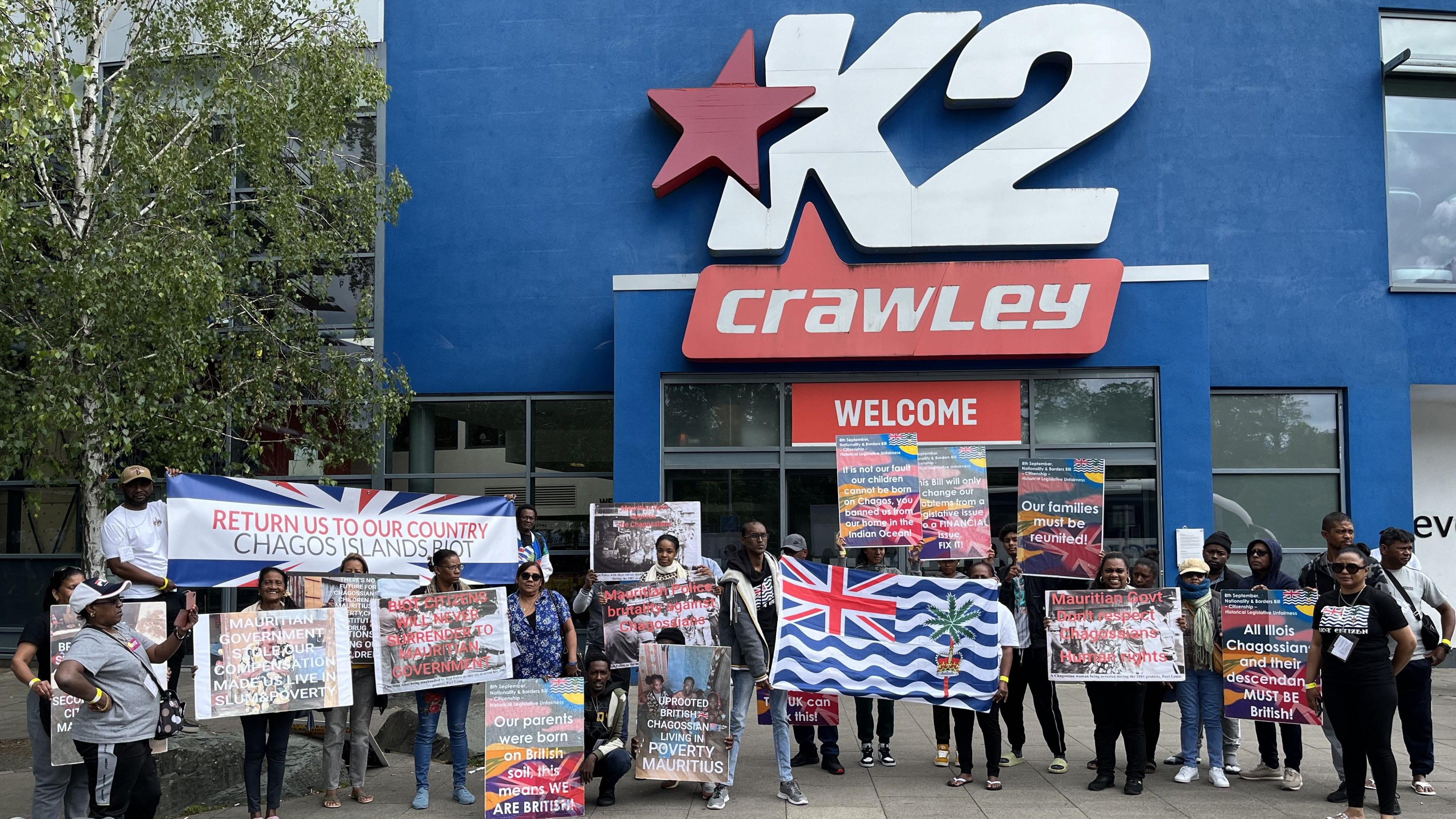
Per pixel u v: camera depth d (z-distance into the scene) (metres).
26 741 9.84
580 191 14.45
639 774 7.33
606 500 14.24
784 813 7.09
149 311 9.75
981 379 13.41
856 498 9.58
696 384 13.63
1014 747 8.62
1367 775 6.78
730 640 7.68
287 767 7.95
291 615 6.92
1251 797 7.45
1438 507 15.23
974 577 8.06
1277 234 13.91
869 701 8.66
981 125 13.96
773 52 13.87
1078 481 8.64
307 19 12.54
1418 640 7.57
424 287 14.55
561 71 14.62
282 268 12.26
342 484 14.50
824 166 13.62
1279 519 13.76
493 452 14.43
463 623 7.45
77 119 10.88
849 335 12.98
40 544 15.12
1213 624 7.88
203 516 8.56
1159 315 13.23
